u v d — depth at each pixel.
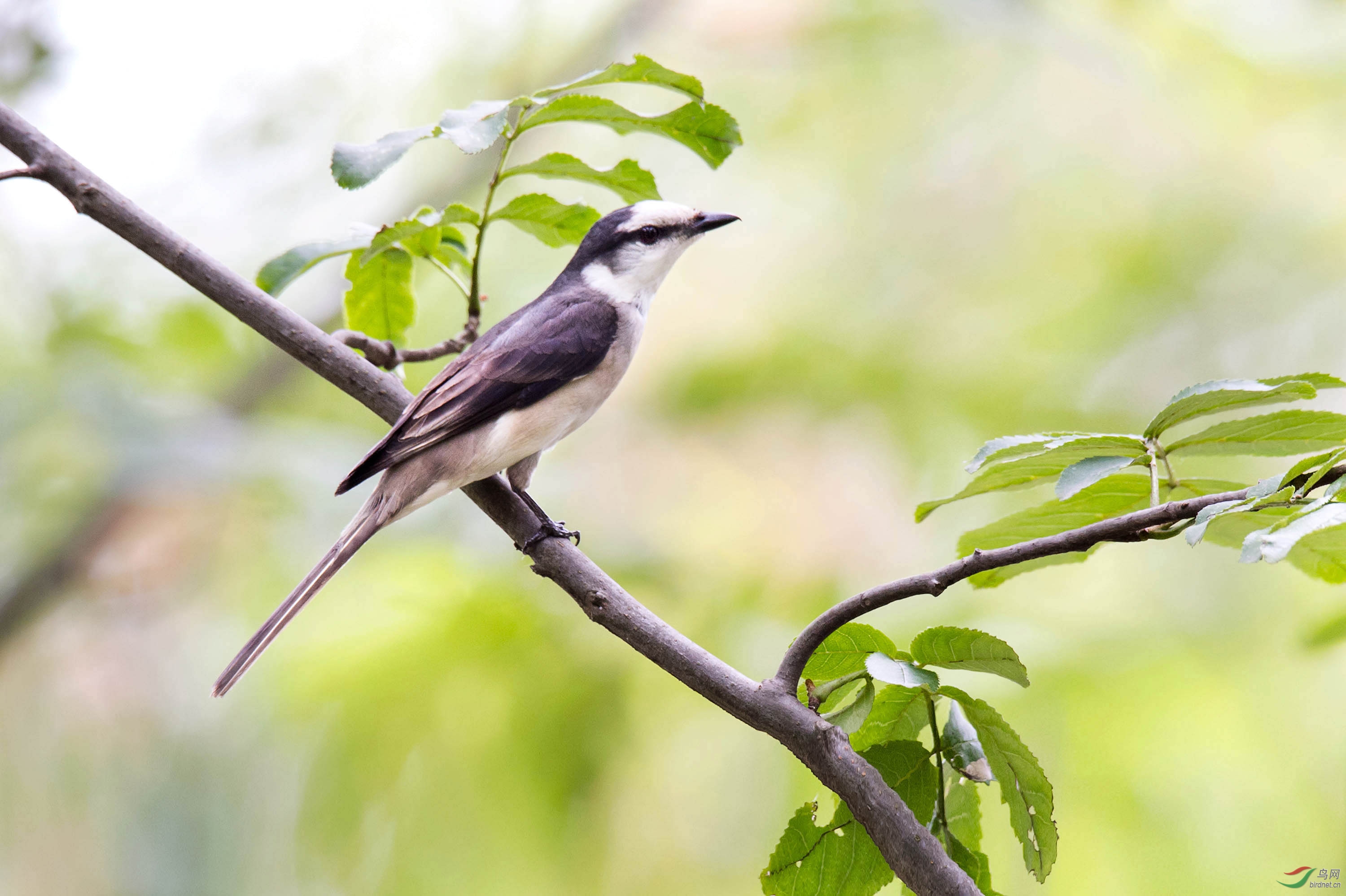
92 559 10.87
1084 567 9.99
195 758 10.25
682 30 13.98
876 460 11.53
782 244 13.11
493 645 8.73
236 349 13.23
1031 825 4.79
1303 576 9.39
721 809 8.51
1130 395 12.35
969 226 13.08
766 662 9.54
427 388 7.75
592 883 8.21
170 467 10.44
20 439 10.98
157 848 9.77
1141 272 12.93
